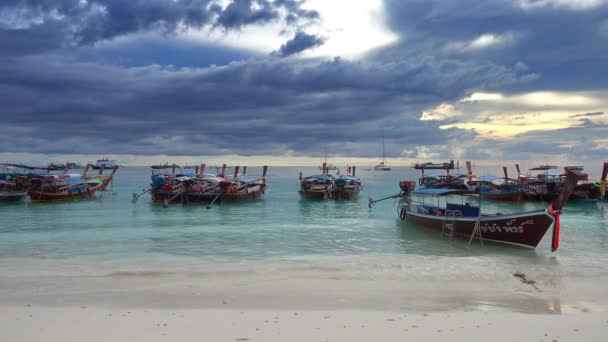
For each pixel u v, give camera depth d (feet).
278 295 47.98
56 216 128.26
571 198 164.25
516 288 51.57
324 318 38.75
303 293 48.91
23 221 116.88
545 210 73.20
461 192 94.02
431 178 236.63
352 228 104.22
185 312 40.81
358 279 55.98
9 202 160.15
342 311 41.52
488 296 47.93
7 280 54.90
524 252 75.31
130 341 32.58
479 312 41.11
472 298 47.06
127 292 49.11
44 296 47.16
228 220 120.26
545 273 59.62
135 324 36.68
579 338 33.45
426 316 39.45
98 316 39.11
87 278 56.13
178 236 92.48
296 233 96.84
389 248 79.36
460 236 87.56
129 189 246.88
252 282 54.19
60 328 35.55
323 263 66.18
